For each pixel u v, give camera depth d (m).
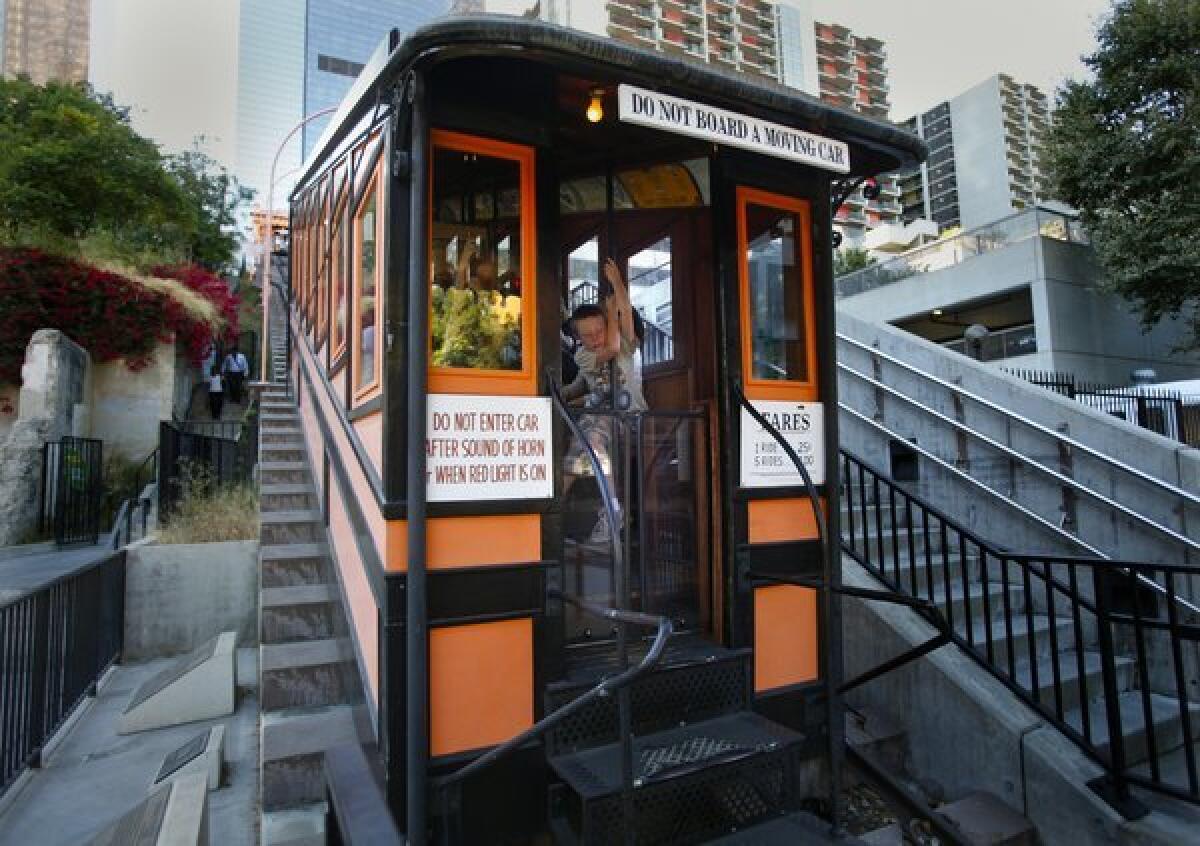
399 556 2.62
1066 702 3.86
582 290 4.13
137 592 6.21
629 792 2.20
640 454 3.47
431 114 2.74
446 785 2.50
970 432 5.37
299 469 6.45
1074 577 3.40
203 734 4.08
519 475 2.84
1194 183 12.94
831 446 3.55
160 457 7.97
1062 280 16.50
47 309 10.91
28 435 9.34
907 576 4.71
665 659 3.05
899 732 3.97
